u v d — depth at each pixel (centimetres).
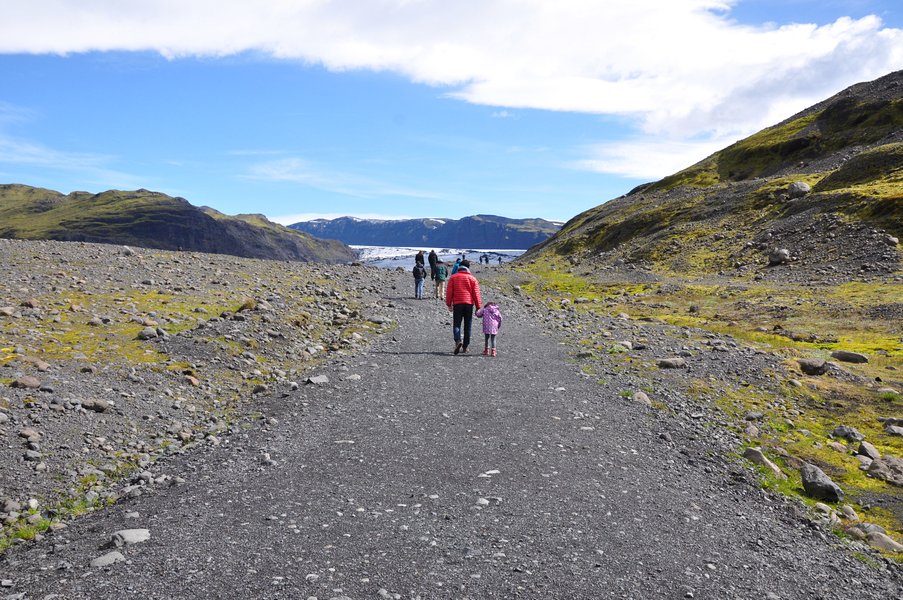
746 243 6141
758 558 729
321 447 1023
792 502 972
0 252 2864
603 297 4553
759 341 2525
